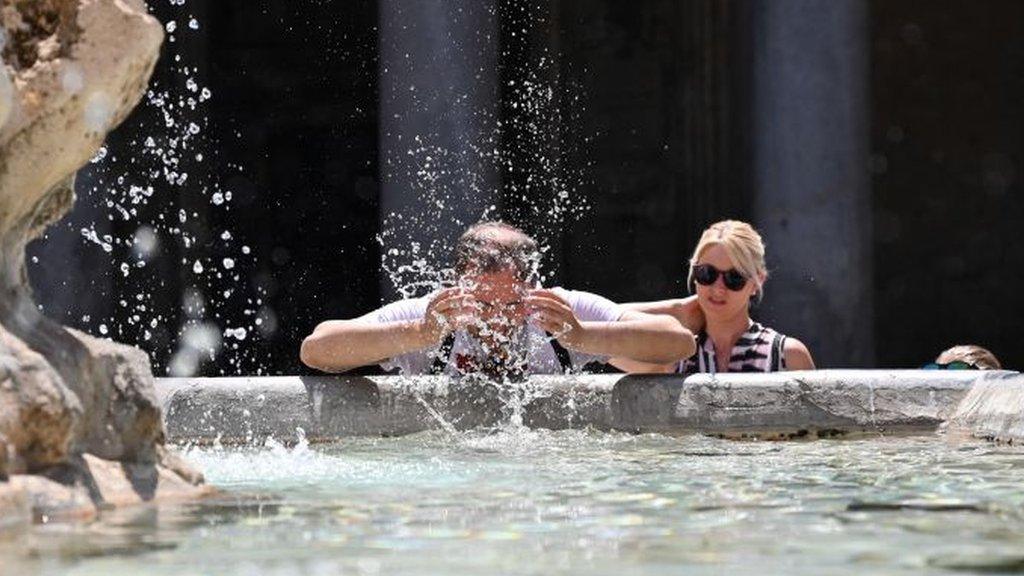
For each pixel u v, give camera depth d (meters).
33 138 8.98
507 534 7.24
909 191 53.78
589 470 10.62
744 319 16.59
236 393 13.82
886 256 53.88
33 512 7.75
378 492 9.18
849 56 37.34
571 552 6.62
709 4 48.41
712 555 6.54
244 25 50.88
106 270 35.22
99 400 8.84
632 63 51.28
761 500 8.66
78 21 9.09
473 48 36.06
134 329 42.25
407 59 35.97
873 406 14.28
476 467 10.89
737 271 16.28
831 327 36.84
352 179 50.88
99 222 35.19
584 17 51.25
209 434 13.71
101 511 8.10
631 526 7.52
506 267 14.38
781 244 37.09
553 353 14.93
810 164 37.12
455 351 14.58
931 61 53.81
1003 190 53.72
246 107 50.72
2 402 7.89
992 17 53.72
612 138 51.16
